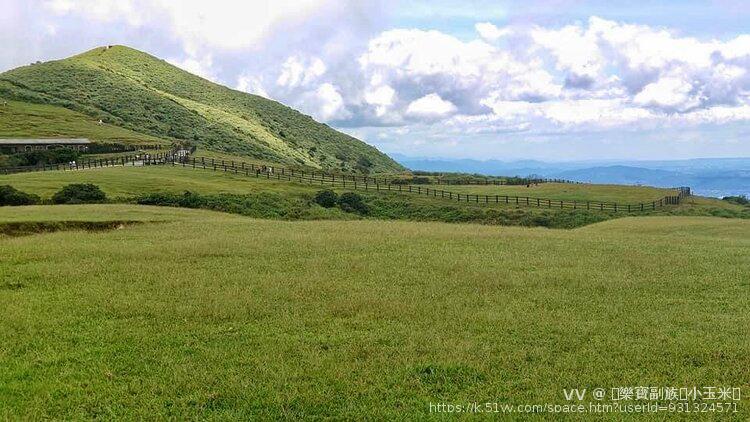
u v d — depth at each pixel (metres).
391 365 9.87
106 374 9.45
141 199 47.28
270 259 18.72
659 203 66.88
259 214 48.69
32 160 76.19
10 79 139.50
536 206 61.97
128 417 8.11
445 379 9.35
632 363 10.06
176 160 81.75
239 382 9.15
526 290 15.06
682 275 17.03
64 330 11.54
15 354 10.30
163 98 153.62
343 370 9.60
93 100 137.25
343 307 13.14
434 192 68.75
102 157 84.19
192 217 32.00
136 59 199.12
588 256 20.16
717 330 11.83
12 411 8.18
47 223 26.86
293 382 9.16
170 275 16.09
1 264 17.25
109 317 12.43
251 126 155.75
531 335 11.42
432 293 14.55
